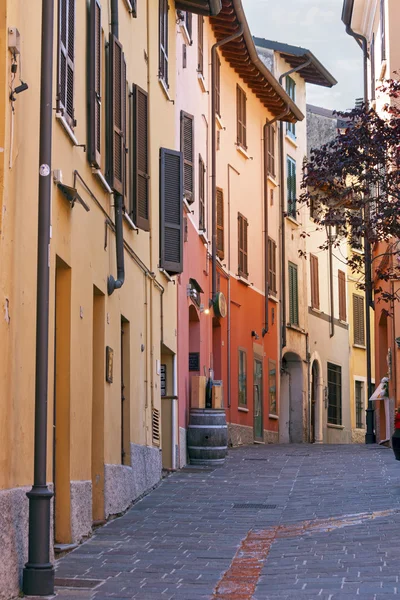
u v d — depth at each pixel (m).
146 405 18.67
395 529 12.39
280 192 37.47
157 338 19.95
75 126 12.55
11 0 9.32
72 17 12.34
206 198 27.55
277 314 36.62
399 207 18.84
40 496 9.12
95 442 14.25
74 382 12.31
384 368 29.02
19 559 9.16
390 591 8.95
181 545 12.16
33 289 10.24
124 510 15.30
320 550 11.38
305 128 41.53
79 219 12.76
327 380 42.78
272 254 36.19
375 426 32.38
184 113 23.55
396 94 20.67
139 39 18.34
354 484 18.09
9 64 9.22
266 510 15.46
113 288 14.93
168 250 19.83
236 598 9.03
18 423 9.57
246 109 33.56
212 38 29.17
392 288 24.50
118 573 10.28
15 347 9.46
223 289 29.89
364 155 19.23
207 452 22.77
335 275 44.59
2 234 8.93
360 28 31.27
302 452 26.28
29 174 10.09
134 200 16.92
